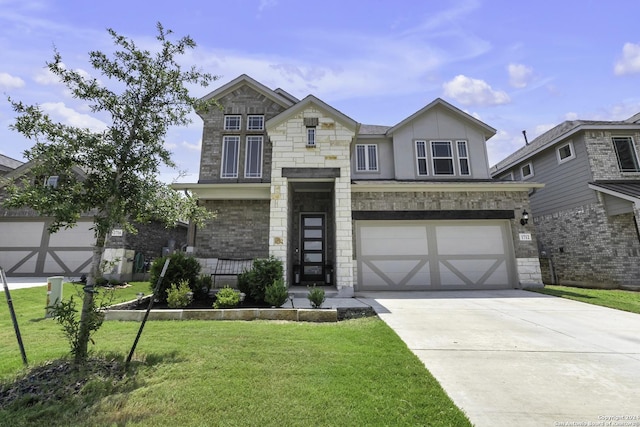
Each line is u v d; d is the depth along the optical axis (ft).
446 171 42.39
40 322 18.24
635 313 20.74
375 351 12.87
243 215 36.96
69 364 11.31
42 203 10.42
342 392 9.29
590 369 11.32
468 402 8.95
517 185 34.19
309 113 33.04
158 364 11.38
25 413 8.22
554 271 43.70
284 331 16.01
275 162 31.96
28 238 45.01
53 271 43.80
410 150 43.14
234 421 7.80
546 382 10.25
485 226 34.76
